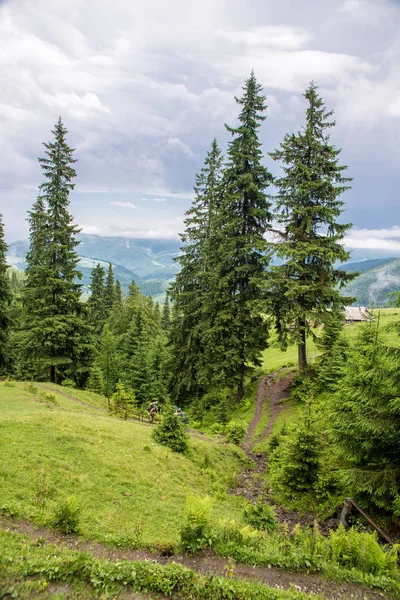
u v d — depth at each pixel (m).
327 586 6.52
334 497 12.48
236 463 18.83
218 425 24.89
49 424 14.37
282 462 14.27
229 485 16.09
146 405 31.94
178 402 33.06
